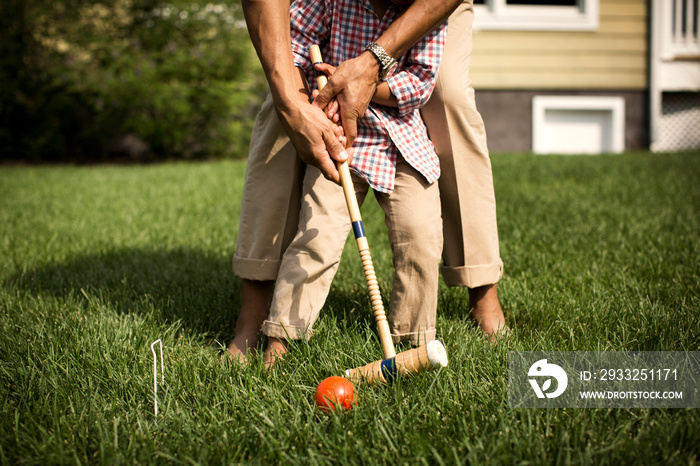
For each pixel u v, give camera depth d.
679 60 10.02
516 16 9.72
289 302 2.09
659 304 2.53
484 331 2.41
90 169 8.33
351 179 2.13
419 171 2.08
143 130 9.34
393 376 1.87
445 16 1.99
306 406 1.79
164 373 1.96
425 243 2.08
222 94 9.42
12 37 9.58
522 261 3.29
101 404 1.83
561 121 10.16
